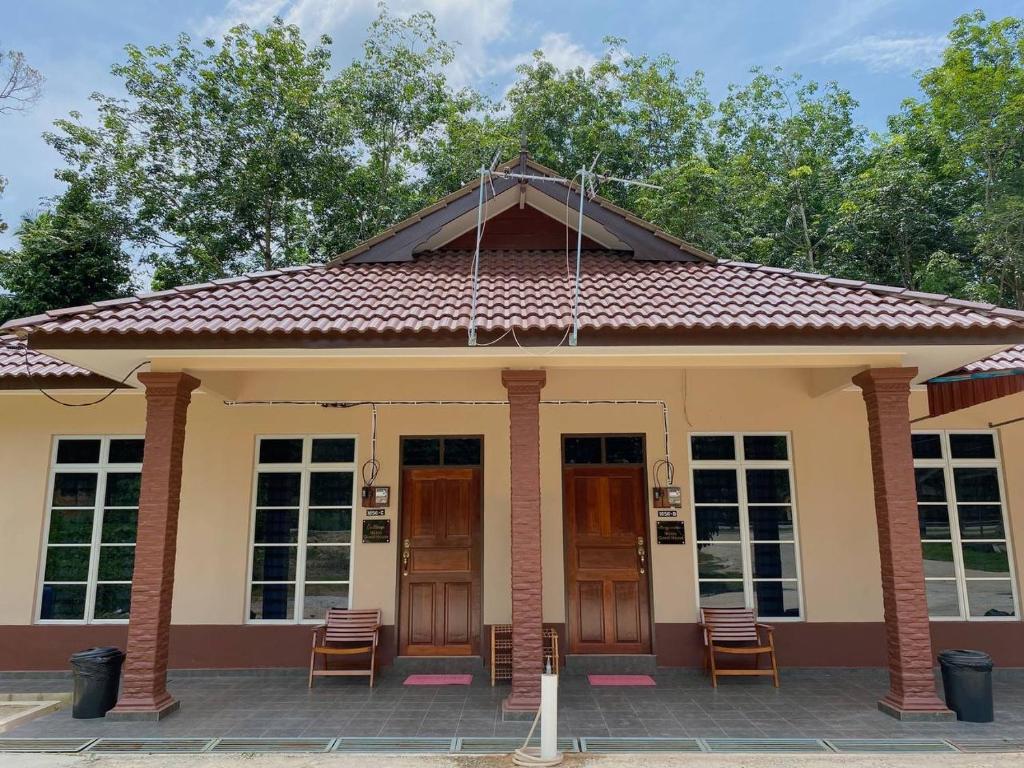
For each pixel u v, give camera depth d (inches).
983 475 359.3
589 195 337.7
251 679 325.7
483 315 255.8
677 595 339.9
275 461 360.5
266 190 713.6
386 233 331.0
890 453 269.0
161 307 262.4
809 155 873.5
